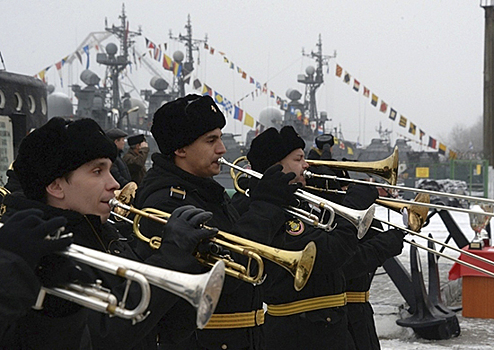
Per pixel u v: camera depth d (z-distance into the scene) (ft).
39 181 8.13
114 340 7.90
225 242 9.89
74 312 7.00
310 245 10.18
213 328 11.29
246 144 138.92
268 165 14.15
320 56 158.20
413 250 23.16
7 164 28.17
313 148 27.94
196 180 11.32
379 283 29.50
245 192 13.96
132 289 7.99
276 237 12.21
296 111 146.10
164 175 11.32
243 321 11.41
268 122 139.13
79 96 118.73
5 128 28.32
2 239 6.22
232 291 10.74
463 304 26.45
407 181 128.57
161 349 11.41
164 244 8.57
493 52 119.24
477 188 122.01
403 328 23.18
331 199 15.46
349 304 15.55
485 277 26.08
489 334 23.56
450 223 27.12
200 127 11.42
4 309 6.12
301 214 11.99
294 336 13.57
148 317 8.07
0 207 9.23
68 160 8.07
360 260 14.79
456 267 26.78
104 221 8.45
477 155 239.71
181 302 9.53
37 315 6.88
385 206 16.17
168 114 11.50
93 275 7.74
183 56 126.52
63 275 6.66
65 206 8.22
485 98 120.37
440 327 22.45
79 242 8.13
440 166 128.57
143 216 9.76
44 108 31.76
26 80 30.22
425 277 31.60
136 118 123.44
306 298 13.57
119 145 28.63
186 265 8.41
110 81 125.49
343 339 13.82
